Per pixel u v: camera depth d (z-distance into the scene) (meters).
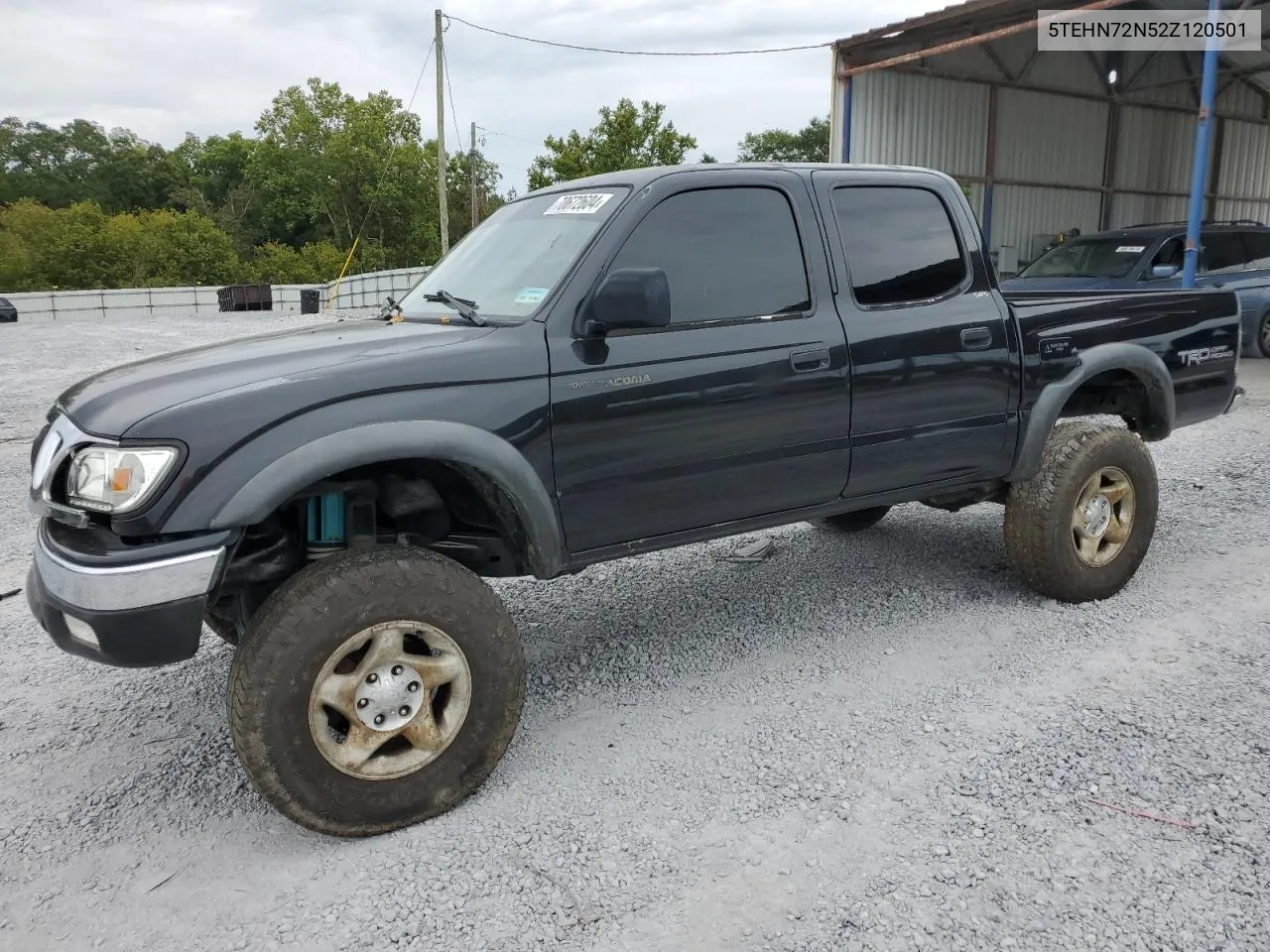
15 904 2.56
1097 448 4.27
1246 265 12.43
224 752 3.38
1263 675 3.62
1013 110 19.41
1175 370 4.73
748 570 5.12
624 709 3.59
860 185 3.87
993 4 14.15
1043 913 2.38
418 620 2.81
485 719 2.96
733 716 3.49
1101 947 2.25
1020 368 4.15
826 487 3.74
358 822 2.78
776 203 3.62
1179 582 4.67
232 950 2.36
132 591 2.48
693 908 2.45
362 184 62.97
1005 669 3.78
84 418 2.72
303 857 2.75
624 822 2.84
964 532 5.65
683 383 3.27
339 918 2.46
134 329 25.16
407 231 63.84
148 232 61.47
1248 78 22.39
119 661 2.54
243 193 71.56
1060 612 4.36
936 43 16.42
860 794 2.93
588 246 3.21
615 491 3.22
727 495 3.49
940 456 4.00
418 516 3.29
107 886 2.64
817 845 2.69
